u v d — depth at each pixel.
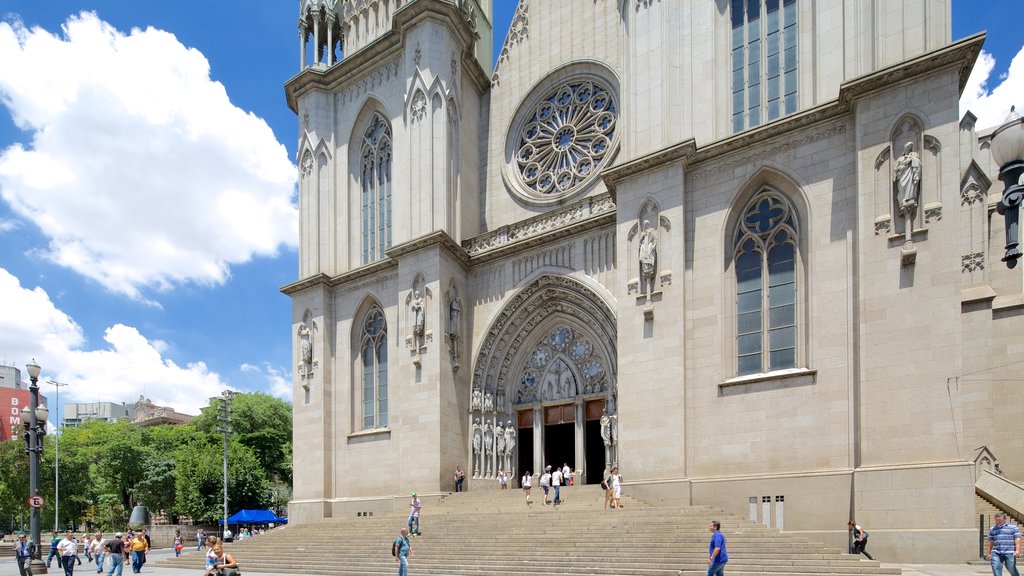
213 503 62.31
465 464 34.41
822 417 23.08
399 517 30.33
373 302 39.31
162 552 53.59
